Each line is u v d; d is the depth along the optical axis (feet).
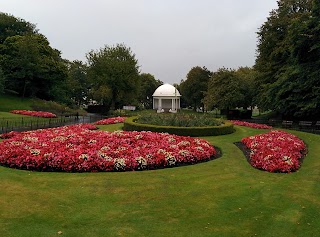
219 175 37.68
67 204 26.91
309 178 37.29
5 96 181.27
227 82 170.30
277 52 128.98
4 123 104.94
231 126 78.59
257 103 156.15
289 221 24.59
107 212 25.46
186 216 25.11
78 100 288.71
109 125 94.07
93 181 33.50
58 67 200.13
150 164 40.75
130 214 25.21
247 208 27.02
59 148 44.32
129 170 39.24
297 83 108.27
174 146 48.24
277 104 119.85
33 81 196.95
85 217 24.43
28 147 45.09
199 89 277.23
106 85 210.18
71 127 75.20
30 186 31.53
